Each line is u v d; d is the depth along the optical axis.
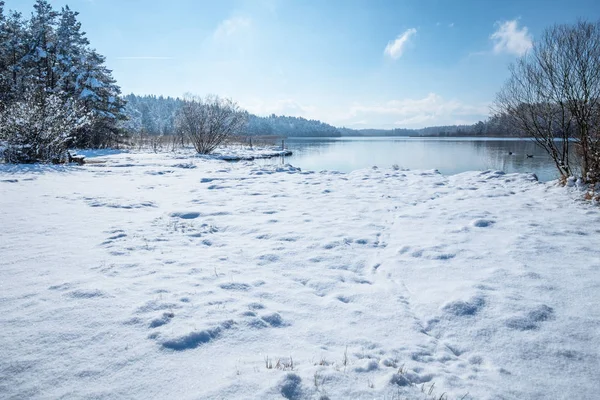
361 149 43.91
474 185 10.46
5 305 3.21
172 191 9.89
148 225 6.13
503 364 2.67
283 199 8.89
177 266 4.34
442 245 5.28
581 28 8.96
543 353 2.77
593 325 3.12
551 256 4.77
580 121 8.85
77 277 3.87
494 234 5.80
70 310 3.15
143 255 4.68
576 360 2.68
